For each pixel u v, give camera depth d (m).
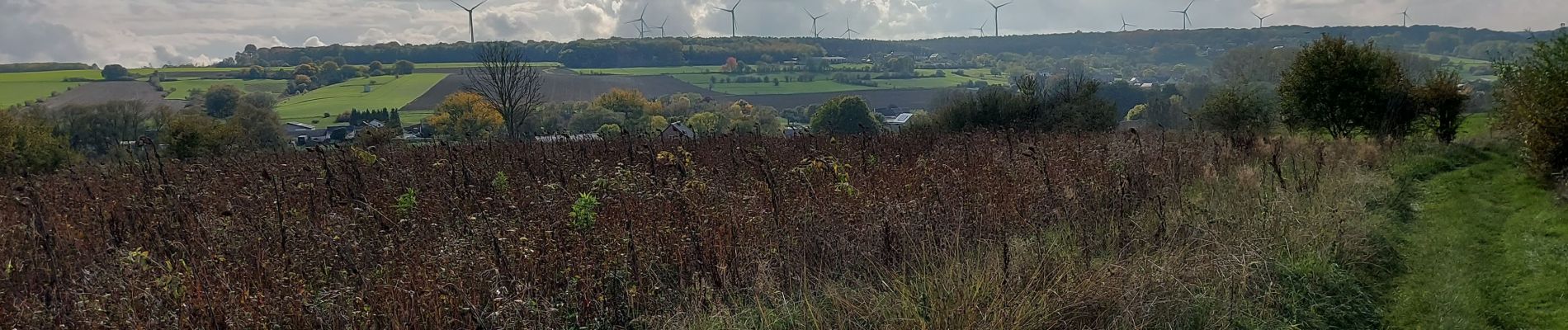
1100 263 6.21
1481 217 9.50
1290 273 6.48
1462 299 6.38
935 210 6.93
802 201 7.04
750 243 6.14
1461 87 20.12
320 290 5.09
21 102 60.75
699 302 5.22
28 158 25.36
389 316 4.58
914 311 4.95
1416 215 9.74
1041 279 5.57
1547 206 9.68
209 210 7.48
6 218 7.82
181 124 21.22
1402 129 20.00
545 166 9.66
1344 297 6.34
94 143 41.31
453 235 5.95
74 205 8.45
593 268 5.50
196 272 5.23
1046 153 11.39
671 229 6.20
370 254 5.79
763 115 64.88
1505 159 14.43
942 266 5.71
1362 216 8.66
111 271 5.32
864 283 5.75
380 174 9.74
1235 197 8.92
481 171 9.83
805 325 5.07
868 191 7.79
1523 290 6.53
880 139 14.75
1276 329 5.62
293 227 6.58
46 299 4.75
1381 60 21.16
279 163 11.97
